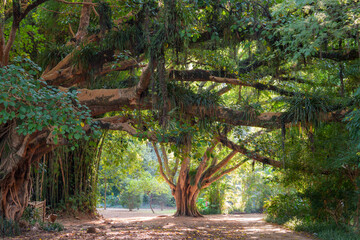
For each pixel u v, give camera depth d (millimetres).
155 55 7242
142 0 7906
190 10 7242
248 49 8977
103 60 9008
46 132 9414
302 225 11336
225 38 8438
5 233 8258
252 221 15312
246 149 12078
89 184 15500
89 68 9023
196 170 18891
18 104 6375
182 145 9695
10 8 10062
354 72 10172
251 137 12383
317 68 10383
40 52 10656
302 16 7195
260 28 8250
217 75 9781
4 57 7984
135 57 8922
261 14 8242
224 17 8320
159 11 8281
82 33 9680
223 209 23922
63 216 14102
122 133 15445
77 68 9008
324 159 10836
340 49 8492
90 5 9258
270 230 11227
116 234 8602
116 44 8719
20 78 6137
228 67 9625
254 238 9062
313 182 12086
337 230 10273
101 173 22906
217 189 23578
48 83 8945
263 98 13516
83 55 8922
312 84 11062
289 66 10500
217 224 13320
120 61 9203
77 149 15078
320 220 11711
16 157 9031
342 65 10219
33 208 10266
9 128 9195
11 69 6211
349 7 6160
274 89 10125
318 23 6348
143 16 8469
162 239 7738
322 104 9180
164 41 7039
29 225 9523
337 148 10375
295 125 9562
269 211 15398
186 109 9273
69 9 11109
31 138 9266
